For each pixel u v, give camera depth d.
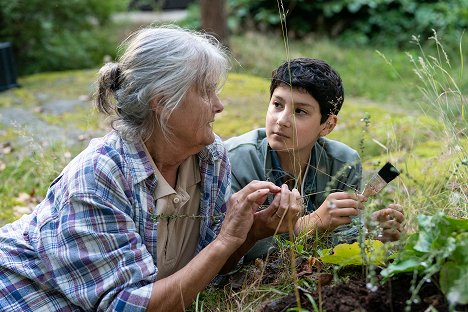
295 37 11.00
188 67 2.13
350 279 2.19
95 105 2.30
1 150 5.02
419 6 10.93
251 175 2.72
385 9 10.96
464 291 1.78
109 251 2.11
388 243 2.07
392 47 10.48
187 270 2.15
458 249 1.84
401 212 2.39
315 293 2.10
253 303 2.28
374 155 4.52
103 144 2.21
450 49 9.43
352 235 2.57
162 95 2.13
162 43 2.15
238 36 10.50
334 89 2.66
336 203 2.42
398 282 2.03
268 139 2.67
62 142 4.86
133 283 2.10
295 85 2.59
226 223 2.21
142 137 2.23
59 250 2.12
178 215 2.32
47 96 7.07
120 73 2.21
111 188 2.14
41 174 4.02
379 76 8.66
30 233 2.25
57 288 2.18
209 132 2.23
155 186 2.24
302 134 2.62
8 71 7.48
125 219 2.14
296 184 2.60
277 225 2.37
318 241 2.48
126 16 11.27
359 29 10.88
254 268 2.57
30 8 8.78
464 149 2.99
